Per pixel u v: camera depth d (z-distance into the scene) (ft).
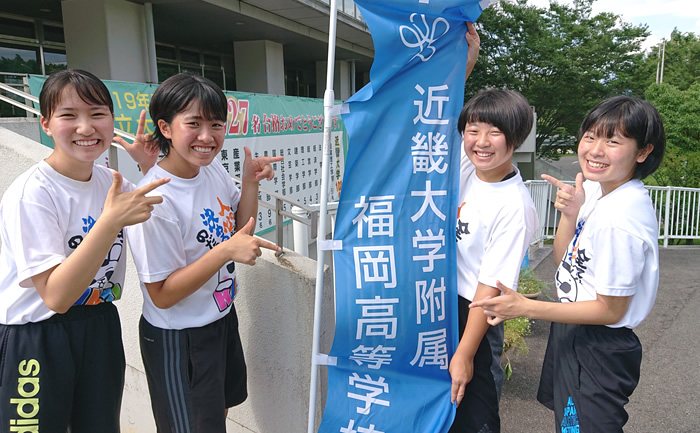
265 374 8.27
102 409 6.42
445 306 6.65
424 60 6.40
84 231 6.07
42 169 5.79
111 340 6.49
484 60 57.11
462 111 6.46
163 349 6.47
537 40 55.62
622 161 5.79
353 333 6.47
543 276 22.26
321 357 6.51
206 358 6.59
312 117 28.84
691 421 10.79
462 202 6.91
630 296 5.83
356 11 40.29
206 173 6.88
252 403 8.51
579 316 5.87
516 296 5.84
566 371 6.50
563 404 6.57
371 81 6.11
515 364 13.42
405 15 6.19
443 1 6.29
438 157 6.56
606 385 6.18
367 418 6.56
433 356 6.68
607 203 6.02
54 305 5.33
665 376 12.86
